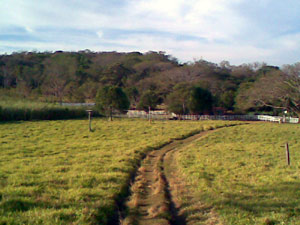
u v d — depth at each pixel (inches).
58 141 832.9
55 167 488.4
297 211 291.7
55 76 2940.5
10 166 489.7
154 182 442.3
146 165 570.9
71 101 2751.0
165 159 637.9
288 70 1831.9
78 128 1169.4
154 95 2300.7
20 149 682.8
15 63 3314.5
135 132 1076.5
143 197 366.3
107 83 2999.5
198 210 312.3
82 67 3380.9
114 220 292.5
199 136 1055.0
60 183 387.9
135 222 284.7
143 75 3228.3
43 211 273.4
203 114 2117.4
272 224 261.1
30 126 1202.6
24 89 2511.1
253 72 3324.3
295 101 1824.6
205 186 395.9
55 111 1681.8
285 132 1126.4
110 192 355.6
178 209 325.7
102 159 573.0
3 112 1439.5
